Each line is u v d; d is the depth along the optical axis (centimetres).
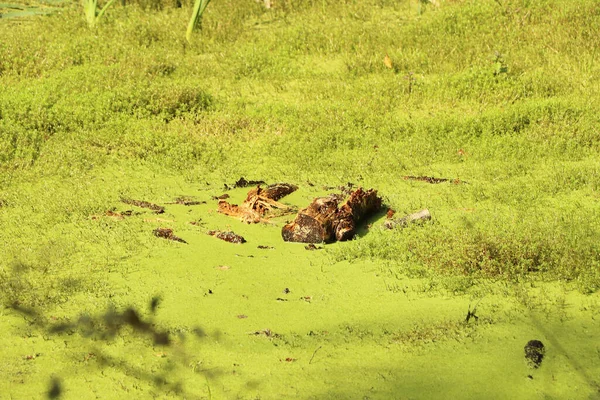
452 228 1336
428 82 2236
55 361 979
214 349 999
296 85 2352
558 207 1452
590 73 2245
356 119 1991
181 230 1405
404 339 1006
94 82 2255
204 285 1184
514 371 930
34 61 2492
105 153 1823
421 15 3066
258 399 891
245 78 2434
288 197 1569
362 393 895
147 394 905
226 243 1348
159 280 1202
